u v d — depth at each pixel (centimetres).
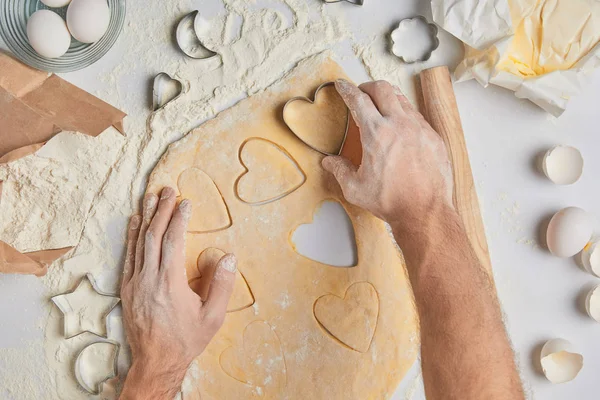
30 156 165
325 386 164
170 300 152
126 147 168
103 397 165
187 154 165
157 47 170
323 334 165
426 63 173
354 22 172
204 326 154
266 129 166
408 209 147
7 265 154
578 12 161
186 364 156
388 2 173
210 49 171
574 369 170
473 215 169
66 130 159
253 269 165
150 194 162
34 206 168
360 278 165
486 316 134
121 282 166
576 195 175
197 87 170
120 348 165
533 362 175
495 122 174
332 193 165
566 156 171
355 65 172
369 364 165
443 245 143
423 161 149
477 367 128
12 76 164
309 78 167
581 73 164
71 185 168
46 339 167
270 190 165
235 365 165
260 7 171
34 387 168
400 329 165
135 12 171
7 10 162
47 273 167
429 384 133
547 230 171
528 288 175
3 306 168
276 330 165
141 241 159
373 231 165
